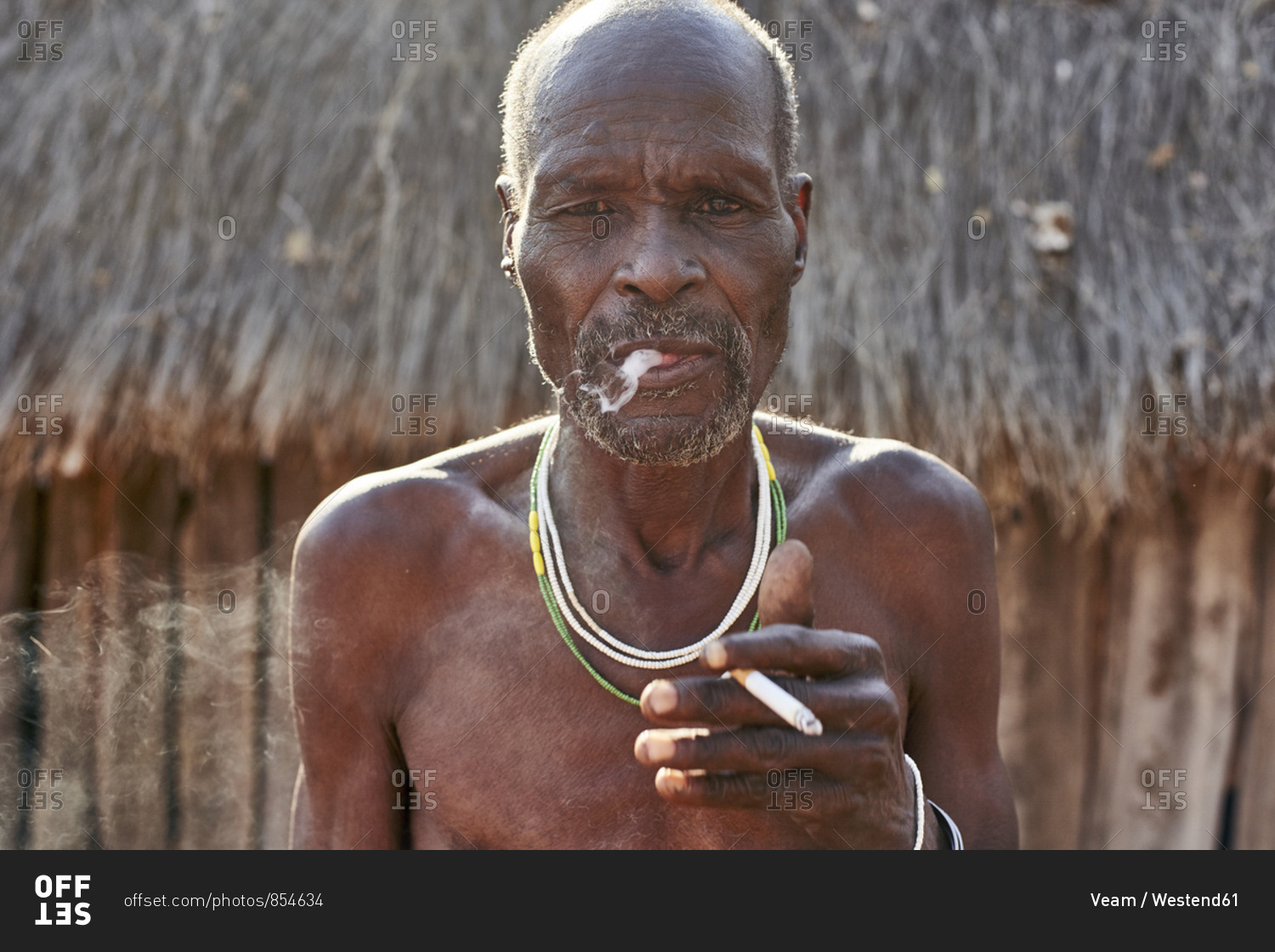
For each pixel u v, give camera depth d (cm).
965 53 423
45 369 367
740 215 138
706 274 135
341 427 362
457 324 369
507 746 152
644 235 133
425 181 389
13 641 388
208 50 415
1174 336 377
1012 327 376
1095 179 402
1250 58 429
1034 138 407
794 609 125
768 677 121
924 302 379
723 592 154
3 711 388
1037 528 396
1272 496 388
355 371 362
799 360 364
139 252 381
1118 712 403
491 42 411
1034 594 398
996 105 411
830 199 392
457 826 154
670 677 150
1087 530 391
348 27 417
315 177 391
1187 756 402
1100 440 366
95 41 420
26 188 393
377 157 392
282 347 364
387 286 372
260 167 394
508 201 160
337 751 163
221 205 388
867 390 363
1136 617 400
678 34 137
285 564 385
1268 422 372
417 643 160
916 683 170
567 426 156
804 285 378
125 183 392
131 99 406
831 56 420
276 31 420
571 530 156
